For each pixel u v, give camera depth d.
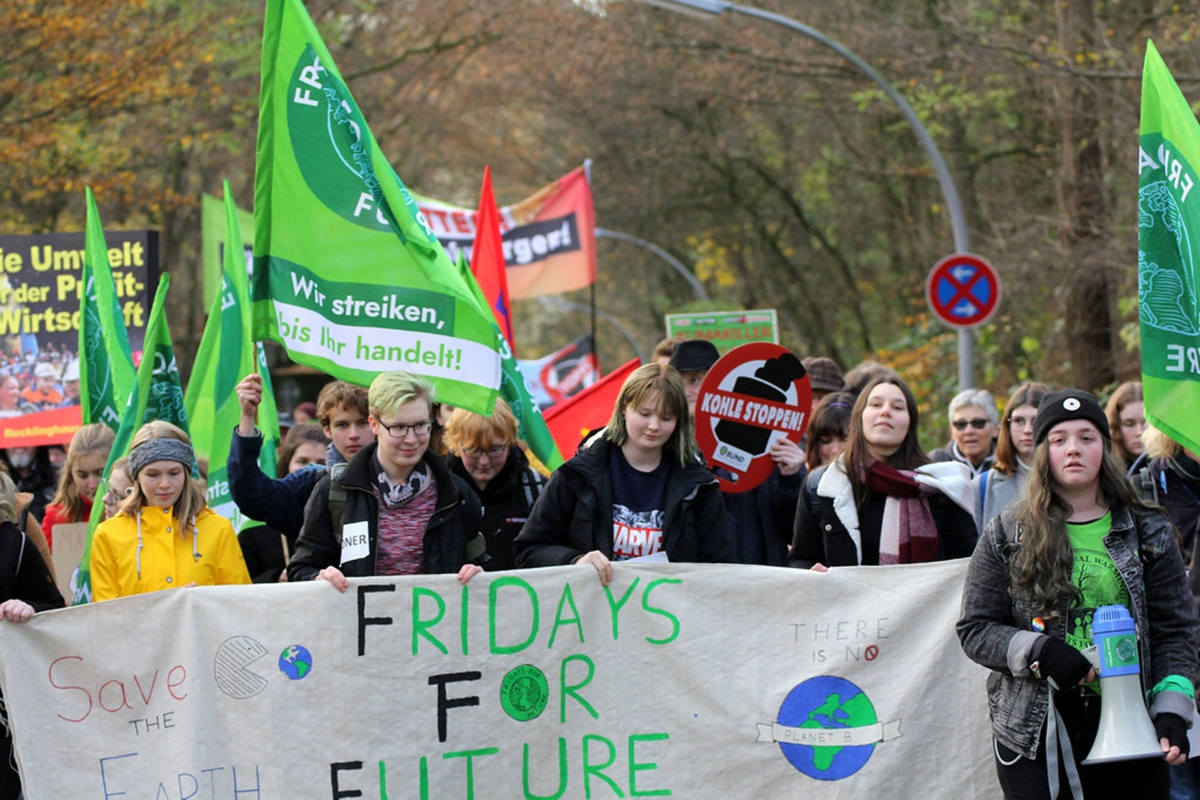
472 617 9.59
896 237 52.47
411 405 9.41
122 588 10.23
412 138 59.09
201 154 49.53
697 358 12.58
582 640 9.73
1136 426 12.75
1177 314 9.19
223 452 13.39
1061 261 30.84
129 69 36.12
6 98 34.88
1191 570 10.46
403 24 52.91
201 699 9.30
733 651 9.83
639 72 48.88
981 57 31.42
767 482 11.42
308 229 10.37
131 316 16.77
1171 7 30.45
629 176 55.16
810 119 48.47
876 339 58.91
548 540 10.16
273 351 41.00
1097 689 8.33
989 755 9.68
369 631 9.46
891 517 10.39
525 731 9.64
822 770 9.77
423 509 9.83
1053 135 38.06
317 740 9.38
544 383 30.81
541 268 26.53
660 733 9.77
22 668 9.14
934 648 9.79
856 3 40.50
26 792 9.10
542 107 56.03
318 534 9.80
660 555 9.95
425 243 10.37
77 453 12.95
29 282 16.98
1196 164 9.20
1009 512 8.58
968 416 13.73
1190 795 10.83
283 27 10.40
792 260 59.12
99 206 46.41
